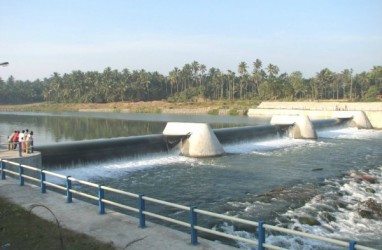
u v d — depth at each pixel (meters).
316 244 13.76
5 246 9.68
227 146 37.72
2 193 14.92
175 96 147.75
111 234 10.41
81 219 11.70
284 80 135.75
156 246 9.55
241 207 18.33
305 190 21.47
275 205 18.55
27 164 20.89
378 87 124.19
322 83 128.00
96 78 161.25
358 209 17.94
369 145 41.38
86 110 141.75
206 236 14.41
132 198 19.80
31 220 11.63
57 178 23.34
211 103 126.06
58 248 9.52
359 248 6.85
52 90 174.25
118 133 60.06
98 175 25.14
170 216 16.98
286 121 48.47
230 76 145.75
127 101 152.88
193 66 164.00
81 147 26.61
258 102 114.69
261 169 27.70
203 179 24.41
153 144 31.69
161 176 25.19
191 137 33.12
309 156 33.72
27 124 77.75
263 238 8.31
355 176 25.33
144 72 156.62
